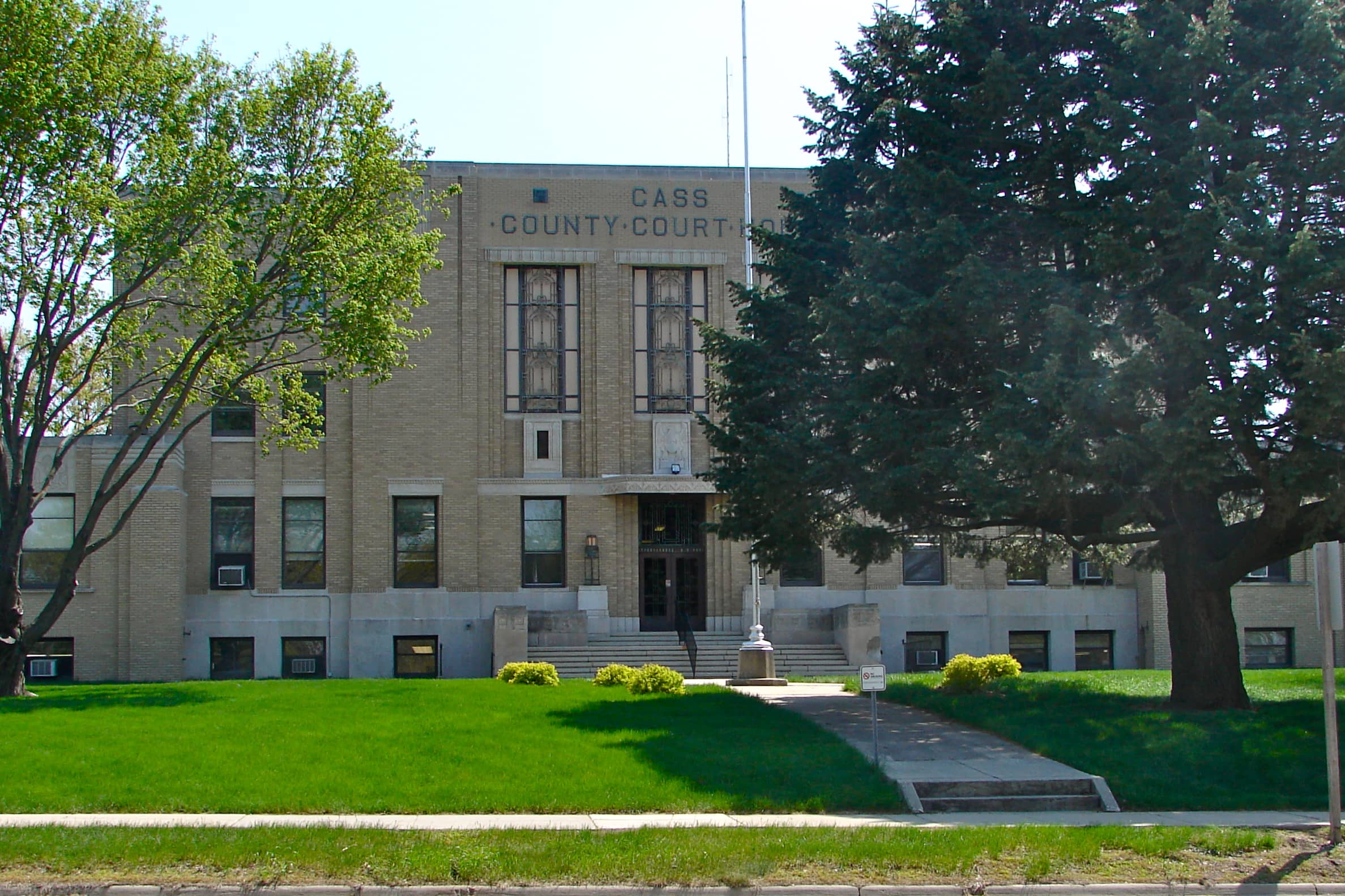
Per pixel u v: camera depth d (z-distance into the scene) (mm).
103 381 32219
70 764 15055
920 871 11031
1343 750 16734
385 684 24672
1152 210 16969
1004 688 23625
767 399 21750
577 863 10820
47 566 34500
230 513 36438
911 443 18891
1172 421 16578
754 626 28531
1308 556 38250
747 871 10727
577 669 34406
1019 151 19875
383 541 36156
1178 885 10781
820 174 23188
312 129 23453
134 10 22719
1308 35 16672
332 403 36719
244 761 15414
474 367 36844
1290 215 17844
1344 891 10773
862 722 19859
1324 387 15516
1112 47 19266
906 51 21656
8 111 20859
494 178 37500
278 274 23719
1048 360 16859
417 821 12945
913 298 18391
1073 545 21406
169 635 34562
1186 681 19828
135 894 10117
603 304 37438
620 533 37000
